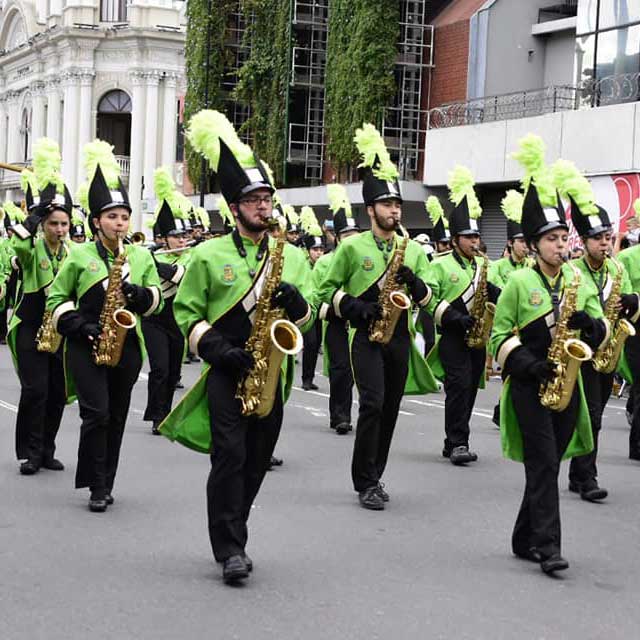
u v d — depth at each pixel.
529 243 7.73
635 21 26.31
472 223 11.77
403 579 7.25
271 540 8.14
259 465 7.30
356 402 16.05
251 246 7.21
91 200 9.16
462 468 11.09
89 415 8.88
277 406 7.26
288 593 6.89
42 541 8.00
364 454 9.28
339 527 8.56
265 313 7.07
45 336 10.05
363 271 9.41
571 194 10.10
